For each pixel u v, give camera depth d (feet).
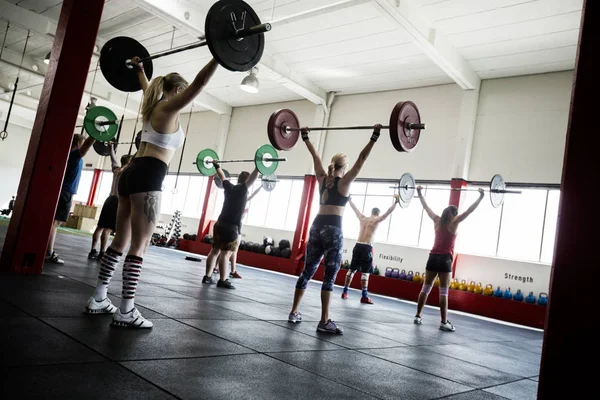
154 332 6.76
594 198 3.35
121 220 7.18
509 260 23.82
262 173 18.08
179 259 25.05
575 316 3.27
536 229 24.13
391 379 6.36
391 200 29.50
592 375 3.14
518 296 22.95
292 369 6.01
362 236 19.25
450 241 13.69
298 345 7.58
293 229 34.06
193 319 8.32
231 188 14.52
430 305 24.57
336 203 9.54
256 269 30.19
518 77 24.80
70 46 10.73
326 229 9.42
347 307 15.61
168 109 6.76
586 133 3.48
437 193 27.86
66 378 4.29
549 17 19.13
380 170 29.35
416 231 28.45
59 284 9.41
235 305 10.98
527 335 16.62
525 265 23.35
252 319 9.41
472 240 25.89
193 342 6.55
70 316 6.79
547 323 3.40
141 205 6.77
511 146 24.40
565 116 23.06
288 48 26.03
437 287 24.88
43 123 10.40
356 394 5.36
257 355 6.45
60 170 10.68
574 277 3.33
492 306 22.98
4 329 5.57
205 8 22.36
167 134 6.94
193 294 11.71
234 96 36.63
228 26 7.43
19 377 4.11
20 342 5.14
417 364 7.70
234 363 5.82
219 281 14.52
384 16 20.18
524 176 23.76
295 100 35.04
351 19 21.93
